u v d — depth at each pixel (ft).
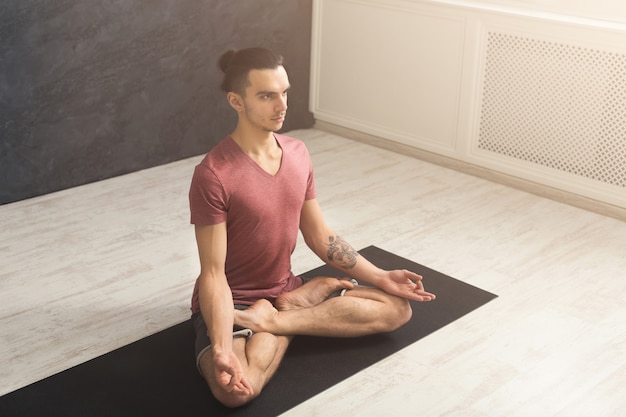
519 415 7.73
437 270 10.44
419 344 8.81
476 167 13.79
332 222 11.77
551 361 8.56
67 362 8.45
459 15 13.21
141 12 12.81
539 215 12.15
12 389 8.01
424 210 12.23
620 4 11.87
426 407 7.82
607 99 12.02
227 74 8.01
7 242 11.06
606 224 11.89
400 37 14.14
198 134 14.16
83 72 12.50
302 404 7.82
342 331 8.61
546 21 12.25
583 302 9.73
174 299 9.69
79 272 10.28
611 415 7.74
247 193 8.05
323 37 15.24
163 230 11.46
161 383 8.07
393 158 14.40
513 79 12.98
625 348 8.81
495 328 9.15
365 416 7.68
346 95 15.24
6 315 9.31
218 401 7.78
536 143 12.99
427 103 14.10
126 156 13.38
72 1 12.08
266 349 7.98
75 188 12.89
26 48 11.86
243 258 8.43
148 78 13.21
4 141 12.07
